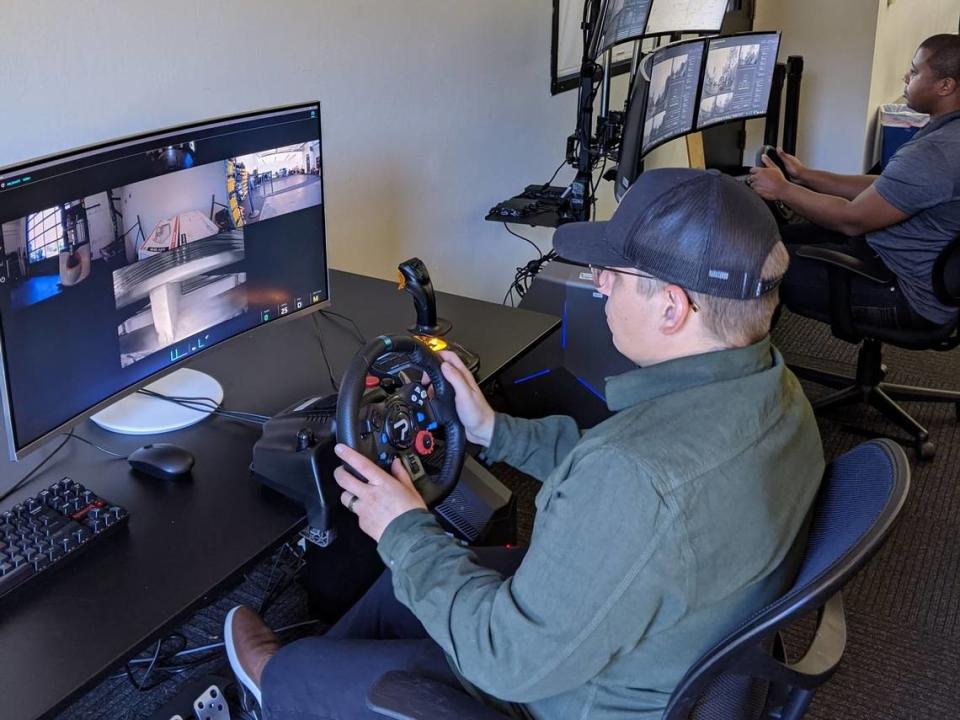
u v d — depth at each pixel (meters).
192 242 1.44
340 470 1.25
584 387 2.49
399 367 1.45
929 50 2.76
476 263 3.15
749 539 0.98
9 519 1.22
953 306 2.56
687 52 2.83
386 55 2.48
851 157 4.77
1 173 1.13
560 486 1.01
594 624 0.96
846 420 3.01
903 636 2.09
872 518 0.99
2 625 1.09
